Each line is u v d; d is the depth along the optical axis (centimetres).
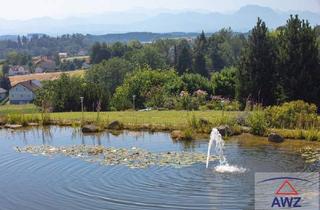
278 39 3462
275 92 3312
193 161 1825
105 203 1352
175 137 2364
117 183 1543
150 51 9962
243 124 2592
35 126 2888
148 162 1819
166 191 1445
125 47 13725
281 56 3222
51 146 2205
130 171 1688
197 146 2147
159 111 3394
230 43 12356
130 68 9406
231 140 2283
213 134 2131
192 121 2589
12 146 2228
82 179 1603
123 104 4131
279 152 1981
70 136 2500
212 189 1457
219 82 4225
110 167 1755
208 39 11694
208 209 1285
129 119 2922
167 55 12662
